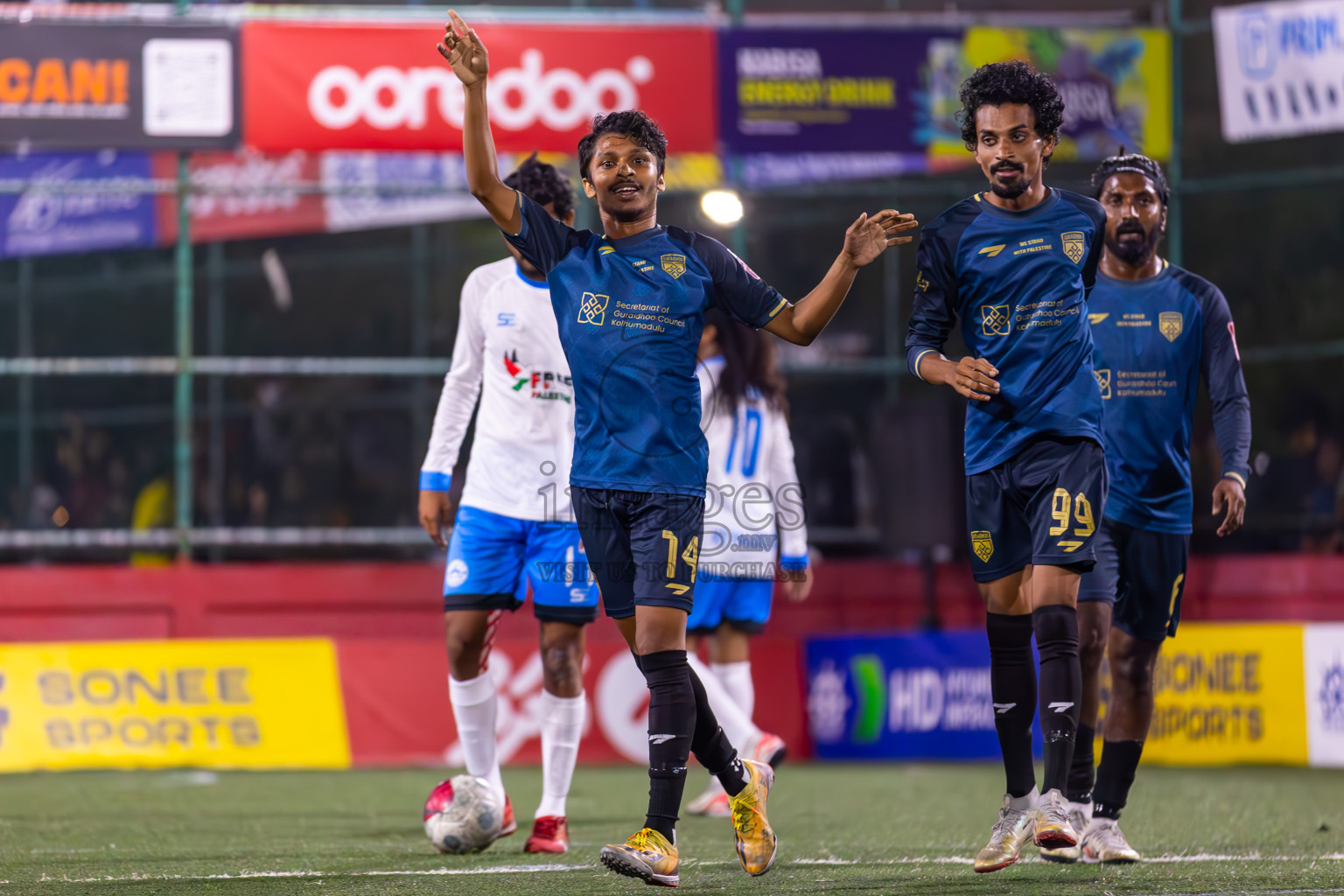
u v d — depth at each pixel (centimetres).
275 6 3209
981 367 1285
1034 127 1318
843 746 2964
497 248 4453
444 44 1255
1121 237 1530
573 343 1266
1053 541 1284
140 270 4581
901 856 1541
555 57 2975
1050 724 1273
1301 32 2959
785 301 1270
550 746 1593
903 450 3192
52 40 2877
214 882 1334
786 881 1326
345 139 2939
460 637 1588
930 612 3180
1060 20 3156
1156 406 1512
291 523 4325
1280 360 3550
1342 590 3014
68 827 1873
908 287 3816
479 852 1573
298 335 4534
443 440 1648
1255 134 3003
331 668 2883
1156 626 1509
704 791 2402
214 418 4338
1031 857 1484
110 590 3081
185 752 2811
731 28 3005
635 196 1265
